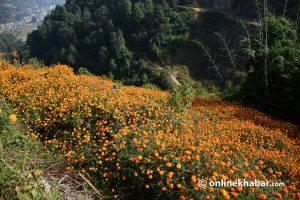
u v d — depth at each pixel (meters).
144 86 25.84
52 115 9.05
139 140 6.34
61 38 108.31
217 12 83.56
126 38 97.81
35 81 12.35
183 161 5.35
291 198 5.02
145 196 5.46
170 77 73.88
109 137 7.70
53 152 6.88
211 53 76.00
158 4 99.50
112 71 88.62
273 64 17.91
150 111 9.39
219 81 70.12
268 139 10.02
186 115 10.64
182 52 82.94
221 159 5.89
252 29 63.19
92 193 5.08
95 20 109.12
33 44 121.19
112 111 8.92
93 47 98.81
